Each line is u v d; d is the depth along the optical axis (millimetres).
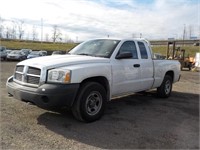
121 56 6137
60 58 5590
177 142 4582
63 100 4898
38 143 4246
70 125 5207
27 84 5168
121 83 6297
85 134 4754
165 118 6070
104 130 5012
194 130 5277
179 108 7156
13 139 4352
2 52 32469
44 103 4895
